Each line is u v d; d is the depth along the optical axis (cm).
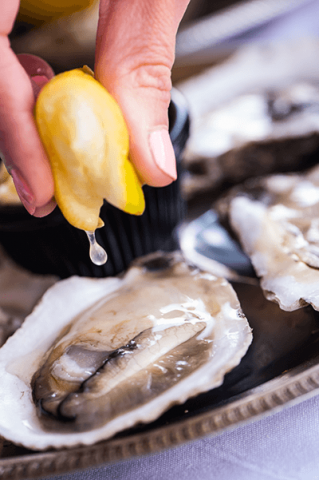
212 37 61
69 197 24
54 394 25
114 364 26
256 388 24
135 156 24
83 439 23
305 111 41
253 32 63
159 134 24
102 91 23
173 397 24
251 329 26
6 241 32
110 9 24
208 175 39
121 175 24
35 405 25
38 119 23
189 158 38
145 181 25
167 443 22
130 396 24
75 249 31
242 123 42
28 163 23
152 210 31
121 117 24
